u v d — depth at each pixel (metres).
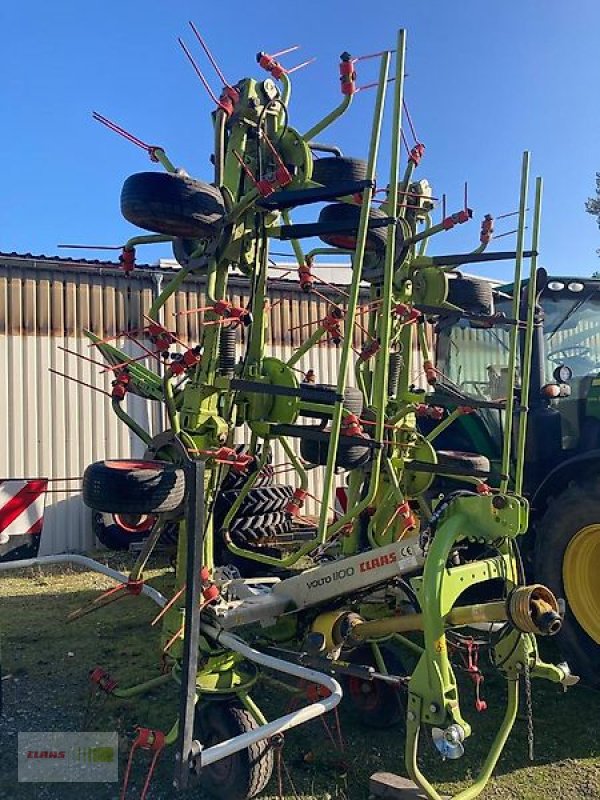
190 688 2.46
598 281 4.93
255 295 3.37
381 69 2.75
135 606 5.85
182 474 3.00
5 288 7.93
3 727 3.63
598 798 2.98
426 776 3.14
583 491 3.96
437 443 5.64
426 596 2.60
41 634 5.09
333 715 3.71
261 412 3.32
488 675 4.26
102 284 8.38
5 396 7.88
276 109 3.45
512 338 3.27
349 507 4.01
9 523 3.95
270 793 3.02
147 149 3.34
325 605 3.40
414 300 4.13
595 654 3.91
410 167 3.93
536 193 3.33
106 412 8.38
